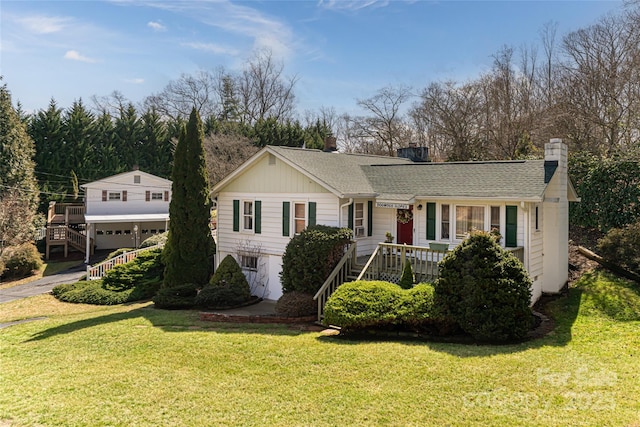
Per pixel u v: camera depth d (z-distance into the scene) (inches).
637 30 981.2
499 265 406.6
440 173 664.4
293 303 548.1
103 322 553.3
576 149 1043.9
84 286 816.9
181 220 738.2
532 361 342.6
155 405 287.4
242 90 1967.3
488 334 401.7
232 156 1519.4
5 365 386.6
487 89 1376.7
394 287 465.7
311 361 361.1
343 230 591.2
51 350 429.7
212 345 419.5
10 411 285.1
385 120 1742.1
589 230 777.6
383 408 270.4
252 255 724.7
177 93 2004.2
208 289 652.7
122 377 340.5
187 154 743.7
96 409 284.4
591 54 1104.2
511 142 1232.8
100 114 2043.6
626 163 698.2
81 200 1628.9
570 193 681.6
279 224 693.3
